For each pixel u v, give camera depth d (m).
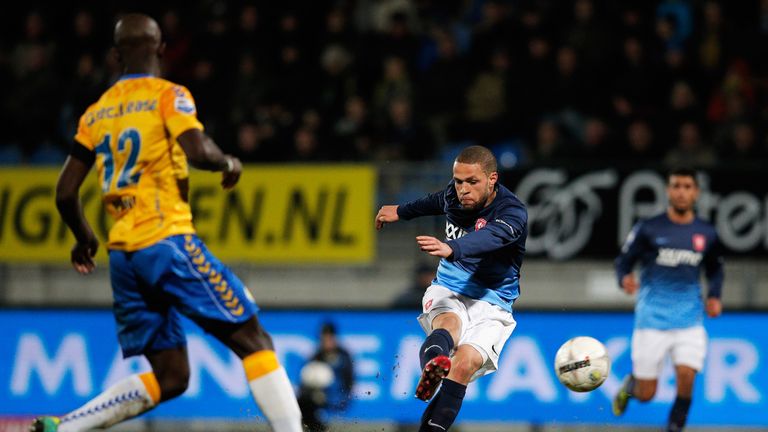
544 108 44.22
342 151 43.38
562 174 38.59
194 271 18.80
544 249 38.59
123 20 19.58
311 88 46.38
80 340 39.53
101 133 19.11
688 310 31.05
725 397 37.16
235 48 47.00
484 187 21.31
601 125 41.97
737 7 49.25
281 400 19.02
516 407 37.69
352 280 40.75
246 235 39.81
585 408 37.47
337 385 37.03
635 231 31.89
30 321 39.75
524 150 43.88
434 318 22.30
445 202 22.69
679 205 31.16
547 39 46.25
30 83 47.00
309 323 38.88
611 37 45.69
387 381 38.06
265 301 40.84
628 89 44.44
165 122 18.62
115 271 19.12
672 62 45.06
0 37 51.81
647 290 31.41
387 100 44.91
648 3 48.62
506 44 45.84
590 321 37.88
